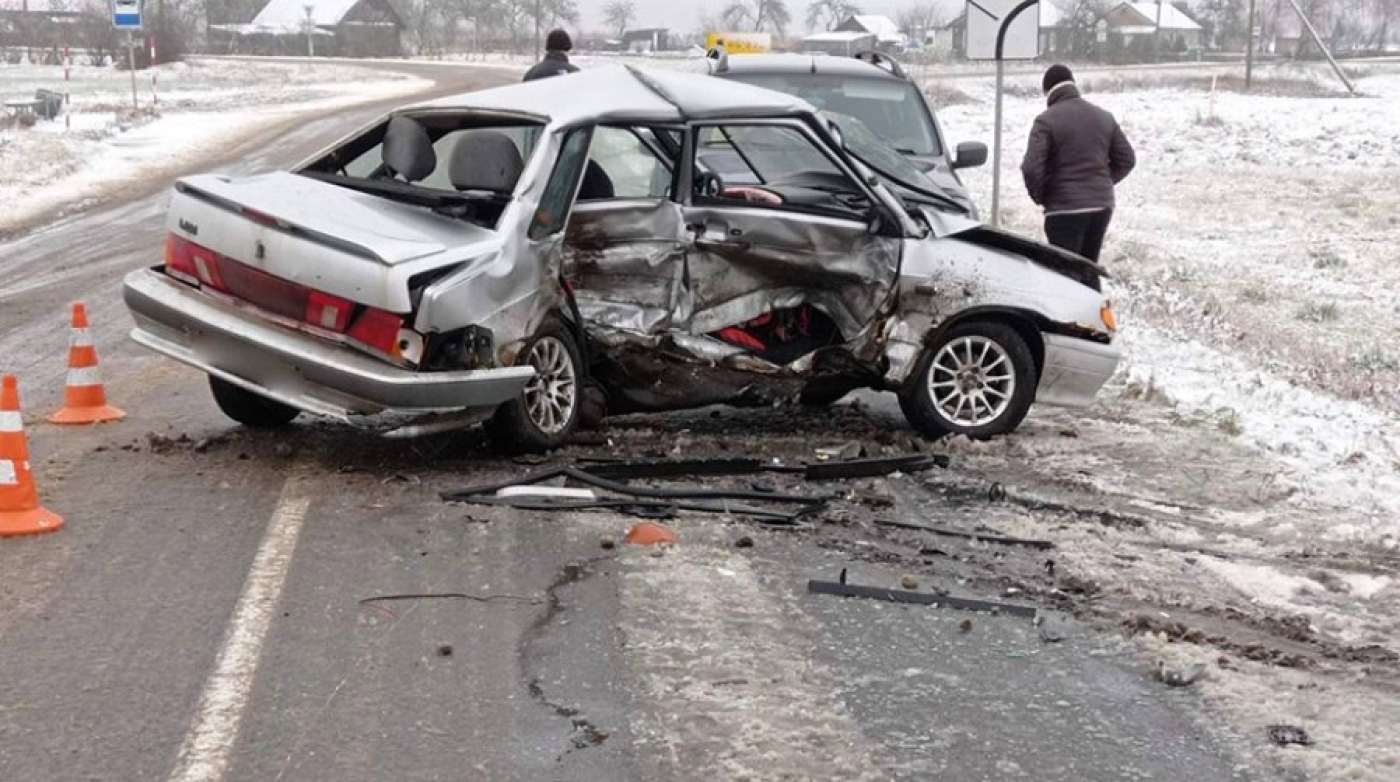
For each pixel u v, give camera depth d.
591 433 8.19
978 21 13.87
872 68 12.84
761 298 8.17
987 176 27.91
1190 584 6.23
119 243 18.61
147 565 5.98
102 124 37.12
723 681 4.97
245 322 7.35
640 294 7.94
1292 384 11.44
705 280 8.02
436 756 4.35
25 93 52.25
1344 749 4.62
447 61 100.19
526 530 6.56
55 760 4.26
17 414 6.39
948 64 72.88
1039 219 21.11
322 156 8.44
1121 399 10.10
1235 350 12.82
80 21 88.00
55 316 12.60
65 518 6.59
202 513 6.69
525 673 4.98
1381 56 90.19
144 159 30.44
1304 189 27.19
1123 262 18.22
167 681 4.84
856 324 8.35
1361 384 11.58
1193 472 8.15
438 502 6.93
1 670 4.90
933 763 4.42
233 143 34.03
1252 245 20.89
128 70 73.25
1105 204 11.59
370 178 8.22
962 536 6.76
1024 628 5.62
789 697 4.86
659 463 7.59
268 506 6.82
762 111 8.18
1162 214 24.08
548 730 4.55
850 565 6.31
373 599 5.64
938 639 5.48
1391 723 4.84
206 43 113.56
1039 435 8.88
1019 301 8.55
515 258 7.30
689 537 6.57
